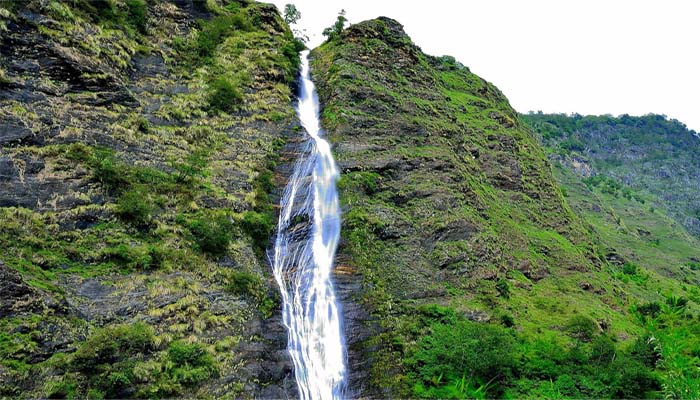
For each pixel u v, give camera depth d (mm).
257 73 47062
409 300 33781
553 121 199875
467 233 39688
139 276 26531
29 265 23641
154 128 36000
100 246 26734
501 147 59062
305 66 54469
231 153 38375
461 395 27312
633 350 33438
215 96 41969
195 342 25250
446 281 36156
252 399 24672
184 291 27062
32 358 20453
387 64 54969
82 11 38469
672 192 172625
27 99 29875
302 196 38250
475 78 73375
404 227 38281
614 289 49000
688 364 30031
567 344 33031
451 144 50250
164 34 45438
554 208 58250
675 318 43000
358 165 41688
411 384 28188
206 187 34094
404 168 43031
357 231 36406
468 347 28938
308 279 32812
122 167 31094
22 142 27922
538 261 45000
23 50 31469
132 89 38250
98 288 24906
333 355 29250
